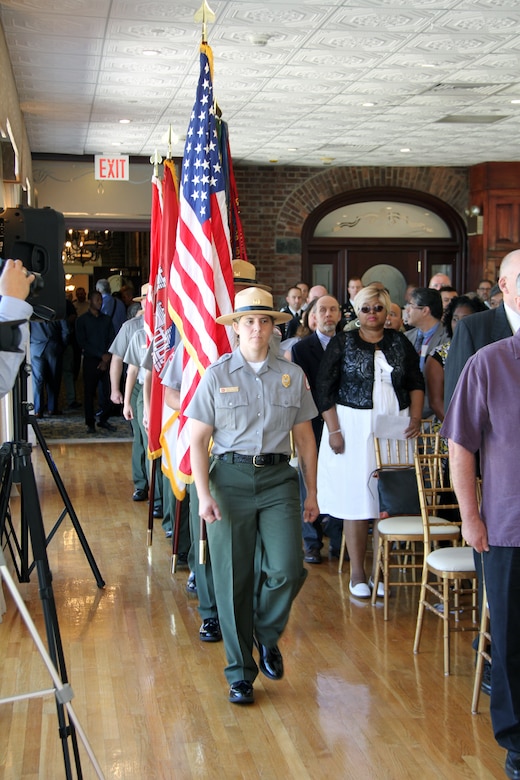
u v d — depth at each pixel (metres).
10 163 6.77
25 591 5.11
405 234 13.34
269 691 3.79
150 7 5.73
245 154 11.74
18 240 3.63
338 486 5.01
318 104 8.66
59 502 7.44
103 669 4.02
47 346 12.62
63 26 6.15
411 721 3.51
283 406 3.66
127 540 6.25
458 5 5.69
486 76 7.59
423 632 4.51
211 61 4.58
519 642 3.00
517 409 2.97
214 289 4.39
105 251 18.08
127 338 7.34
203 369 4.33
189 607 4.85
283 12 5.82
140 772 3.12
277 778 3.09
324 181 12.90
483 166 12.67
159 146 10.91
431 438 5.29
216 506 3.55
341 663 4.10
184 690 3.80
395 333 5.08
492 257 12.80
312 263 13.25
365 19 5.98
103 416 11.73
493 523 3.00
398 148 11.36
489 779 3.07
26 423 5.01
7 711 3.59
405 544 5.77
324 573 5.54
